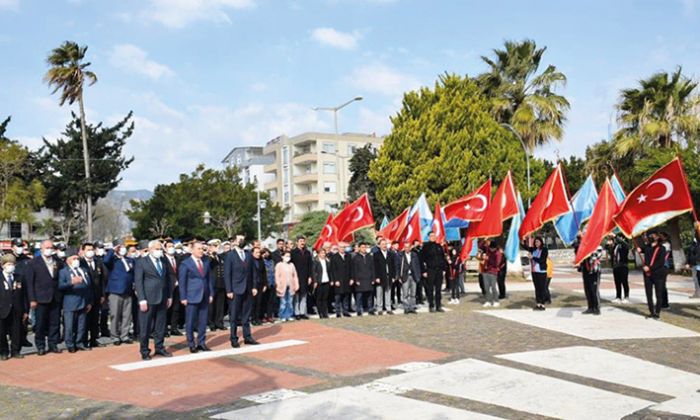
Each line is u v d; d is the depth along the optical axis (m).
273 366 10.06
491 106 34.19
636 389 8.29
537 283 16.19
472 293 22.27
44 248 11.91
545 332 12.69
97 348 12.43
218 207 54.59
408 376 9.02
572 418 6.97
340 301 16.11
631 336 12.16
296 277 15.62
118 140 46.53
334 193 78.06
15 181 39.88
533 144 34.34
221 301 14.65
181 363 10.48
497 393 8.04
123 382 9.23
